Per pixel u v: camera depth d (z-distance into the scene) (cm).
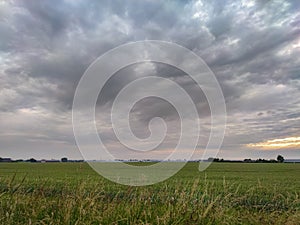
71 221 557
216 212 605
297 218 614
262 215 657
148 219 572
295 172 4384
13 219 568
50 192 709
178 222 560
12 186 671
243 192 1269
